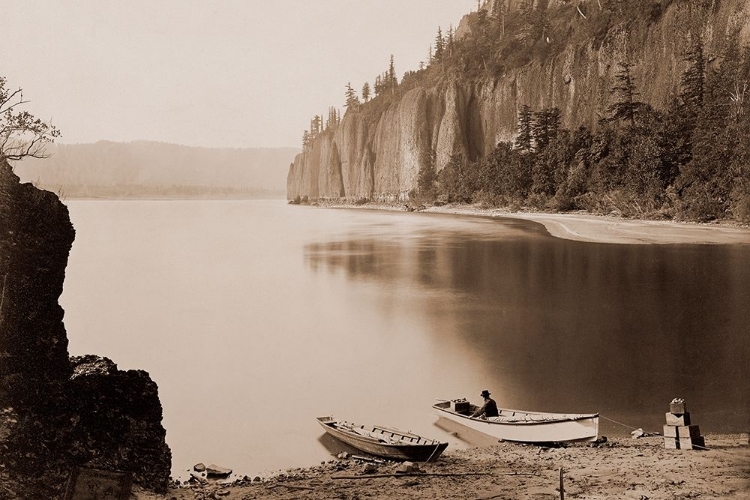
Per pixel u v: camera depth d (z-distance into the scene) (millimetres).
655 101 103938
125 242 77625
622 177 89250
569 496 8930
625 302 28781
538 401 16594
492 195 131625
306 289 38469
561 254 48625
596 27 128250
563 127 132125
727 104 74562
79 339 25938
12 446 7945
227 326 28188
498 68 172125
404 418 15797
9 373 8125
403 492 9953
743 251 44406
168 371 20938
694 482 9125
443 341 23656
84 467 8438
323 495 10078
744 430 13453
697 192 70625
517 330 24766
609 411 15586
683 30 99875
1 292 8117
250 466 12906
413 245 63469
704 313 25578
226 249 66938
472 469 11367
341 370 20484
